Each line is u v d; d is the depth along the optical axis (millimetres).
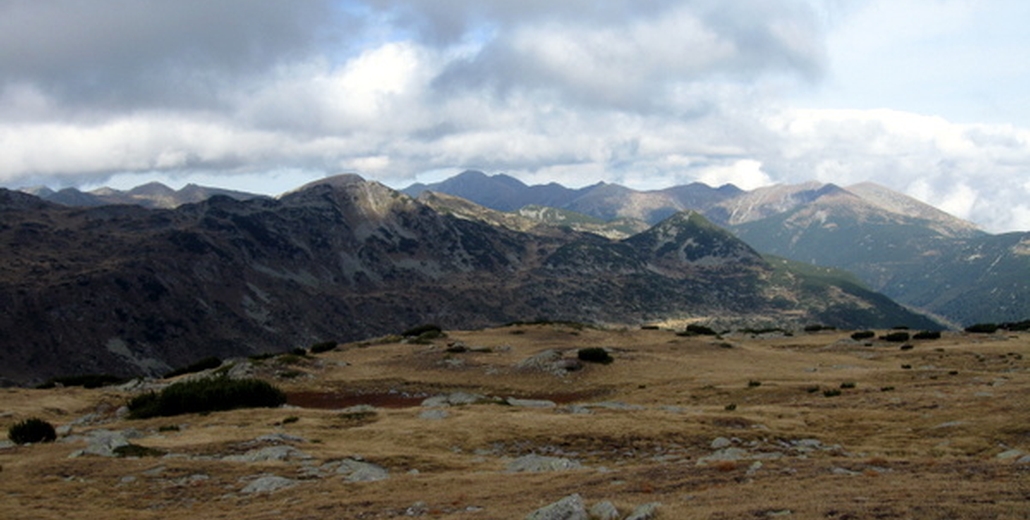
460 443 37875
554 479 25484
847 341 96688
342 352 94125
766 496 18000
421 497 23500
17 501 25766
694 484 21391
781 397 52469
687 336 104938
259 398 57469
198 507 24734
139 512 24016
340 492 25656
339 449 36594
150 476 29484
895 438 34375
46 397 70000
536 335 106438
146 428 48344
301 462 32250
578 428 39719
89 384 93000
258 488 27062
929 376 56406
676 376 69875
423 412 47594
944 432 33812
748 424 40406
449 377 74500
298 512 22406
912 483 18500
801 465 23359
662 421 41281
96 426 50719
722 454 30703
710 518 15438
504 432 39500
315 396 68062
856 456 30781
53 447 37312
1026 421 32594
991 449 29672
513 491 23375
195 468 30719
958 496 16094
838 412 42469
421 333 113938
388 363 83438
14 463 33062
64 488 27625
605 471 26688
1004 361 66250
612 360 78312
